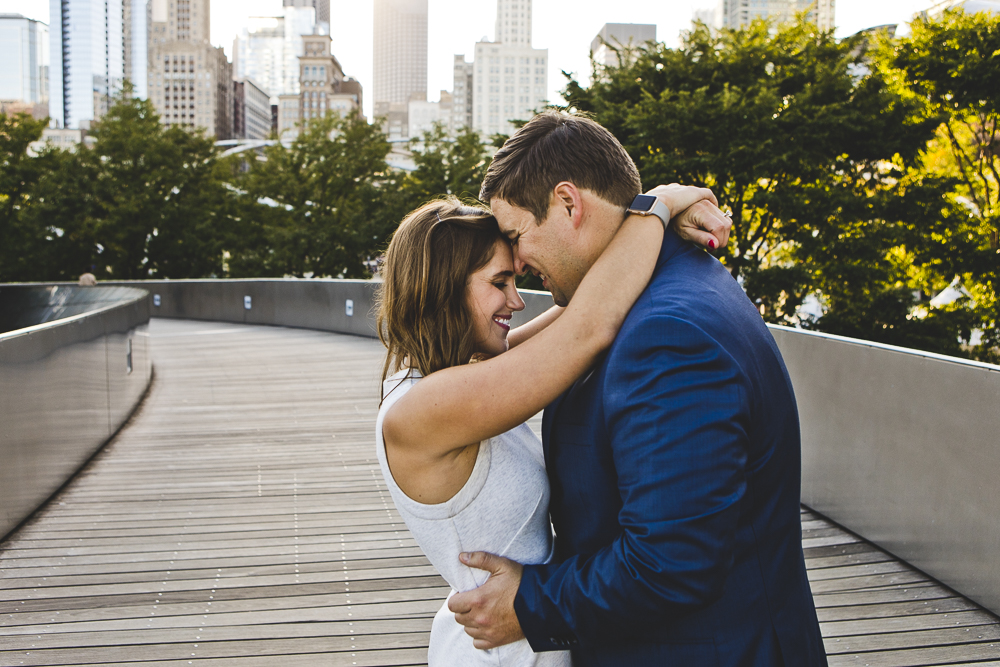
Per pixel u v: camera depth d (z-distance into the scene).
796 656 1.01
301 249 27.17
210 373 9.32
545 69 168.25
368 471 4.79
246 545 3.51
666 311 0.94
